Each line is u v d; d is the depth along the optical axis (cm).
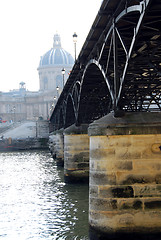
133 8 1314
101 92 2781
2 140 11756
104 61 2084
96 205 1672
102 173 1656
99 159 1669
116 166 1634
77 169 3447
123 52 1947
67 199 2764
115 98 1670
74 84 3219
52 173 4584
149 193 1612
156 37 1559
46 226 2067
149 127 1616
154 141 1623
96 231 1667
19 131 15075
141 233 1605
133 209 1614
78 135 3428
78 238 1809
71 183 3447
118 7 1523
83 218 2177
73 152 3450
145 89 2008
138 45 1659
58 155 5569
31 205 2650
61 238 1833
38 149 11812
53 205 2592
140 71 1858
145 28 1475
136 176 1620
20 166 5850
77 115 3241
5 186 3684
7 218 2317
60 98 4703
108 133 1638
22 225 2127
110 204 1630
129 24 1634
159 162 1619
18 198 2964
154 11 1281
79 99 2945
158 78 1966
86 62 2500
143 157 1623
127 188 1622
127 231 1609
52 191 3167
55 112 7044
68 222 2116
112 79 2361
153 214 1606
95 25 1873
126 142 1630
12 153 10106
